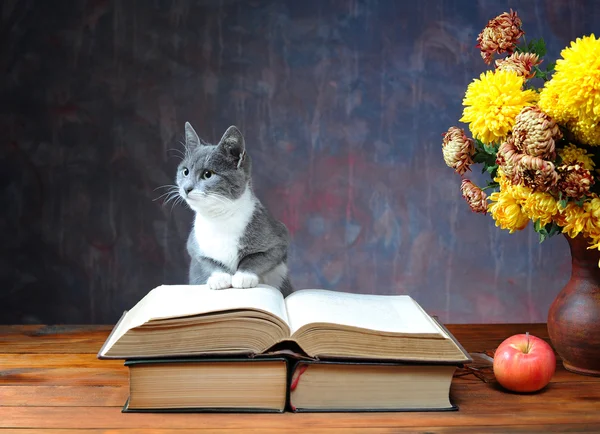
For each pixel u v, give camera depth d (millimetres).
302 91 2639
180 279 2688
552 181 1083
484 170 1308
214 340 1017
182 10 2594
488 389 1145
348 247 2703
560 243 2770
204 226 1634
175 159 2643
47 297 2678
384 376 1043
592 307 1187
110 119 2617
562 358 1252
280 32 2615
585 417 1023
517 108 1140
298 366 1026
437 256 2732
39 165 2625
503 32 1267
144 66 2604
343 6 2615
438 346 1035
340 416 1020
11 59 2578
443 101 2664
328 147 2664
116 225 2664
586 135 1099
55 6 2572
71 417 1009
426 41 2639
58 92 2602
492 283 2758
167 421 994
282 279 1715
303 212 2678
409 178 2693
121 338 1010
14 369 1235
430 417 1021
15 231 2648
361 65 2641
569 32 2652
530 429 980
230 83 2621
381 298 1278
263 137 2643
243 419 1003
